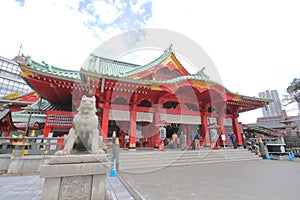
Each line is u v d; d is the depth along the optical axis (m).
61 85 10.98
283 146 15.88
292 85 24.00
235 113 19.48
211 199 4.47
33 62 12.03
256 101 17.59
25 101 17.95
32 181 6.11
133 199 4.34
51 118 11.91
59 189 3.46
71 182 3.59
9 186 5.40
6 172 7.49
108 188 5.31
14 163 7.50
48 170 3.31
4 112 9.66
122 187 5.43
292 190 5.34
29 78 9.98
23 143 8.02
